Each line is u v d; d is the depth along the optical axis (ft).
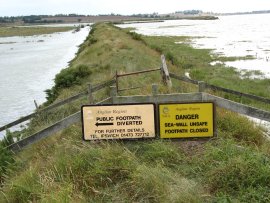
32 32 499.10
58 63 143.64
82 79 74.23
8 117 65.67
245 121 33.88
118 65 79.30
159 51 122.62
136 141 27.71
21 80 107.45
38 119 44.78
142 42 146.92
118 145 27.04
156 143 26.89
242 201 20.27
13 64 151.02
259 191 20.72
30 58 171.63
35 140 31.04
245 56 124.06
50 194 21.57
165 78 46.24
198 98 31.07
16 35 454.40
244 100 52.39
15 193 23.62
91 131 27.73
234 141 28.86
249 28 337.93
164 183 21.76
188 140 27.40
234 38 215.31
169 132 27.30
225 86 67.51
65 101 39.70
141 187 21.95
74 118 30.35
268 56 122.93
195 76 79.92
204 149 26.78
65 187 22.39
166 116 27.04
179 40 202.39
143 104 27.04
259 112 28.66
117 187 22.80
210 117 26.86
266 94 61.67
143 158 26.03
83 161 25.13
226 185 21.74
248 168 22.36
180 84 50.52
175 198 20.42
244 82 74.28
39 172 26.58
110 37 163.32
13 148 31.40
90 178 23.63
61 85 74.08
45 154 31.94
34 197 22.85
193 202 20.20
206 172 23.56
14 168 29.94
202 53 134.10
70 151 28.40
